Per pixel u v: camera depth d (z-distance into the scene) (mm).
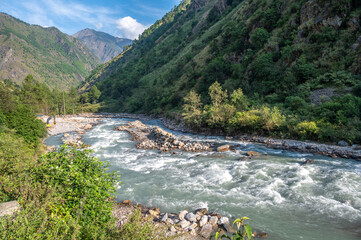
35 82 88312
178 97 80625
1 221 4117
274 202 12516
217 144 31328
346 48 38969
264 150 26547
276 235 9430
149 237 5395
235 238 3807
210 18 139250
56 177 6230
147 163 22094
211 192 14266
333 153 22750
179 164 21312
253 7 77062
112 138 40281
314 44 43156
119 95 152875
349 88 33594
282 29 53906
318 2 45656
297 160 21156
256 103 42844
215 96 47031
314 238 9188
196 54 106000
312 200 12500
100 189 6773
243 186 15047
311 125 28469
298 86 39938
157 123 69188
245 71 57781
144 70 170125
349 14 40625
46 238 4270
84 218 5738
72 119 76125
